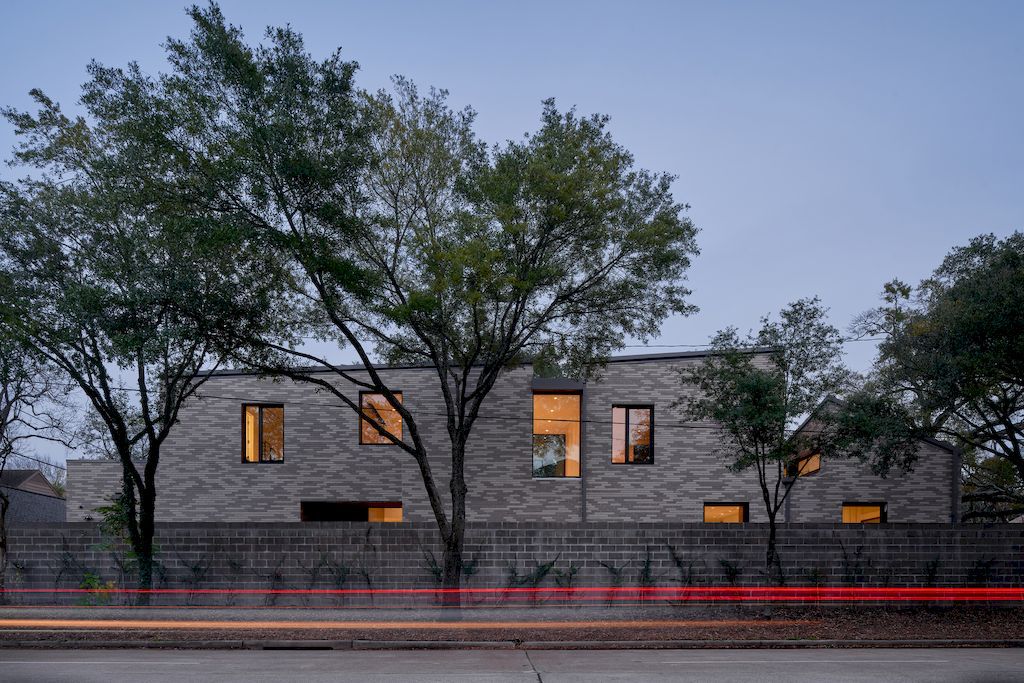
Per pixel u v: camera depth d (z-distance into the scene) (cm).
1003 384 1725
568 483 2336
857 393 1778
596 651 1390
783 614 1789
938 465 2248
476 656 1311
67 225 1619
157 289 1531
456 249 1516
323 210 1528
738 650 1394
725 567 1884
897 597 1873
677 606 1858
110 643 1455
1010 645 1455
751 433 1742
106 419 1770
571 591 1869
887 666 1157
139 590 1852
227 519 2392
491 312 1800
